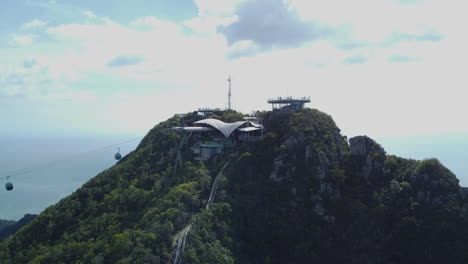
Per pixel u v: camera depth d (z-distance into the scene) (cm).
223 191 15175
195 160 18675
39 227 15062
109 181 17688
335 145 18475
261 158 17512
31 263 12506
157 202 14388
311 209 15725
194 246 11269
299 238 14612
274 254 14000
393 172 17275
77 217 15462
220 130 19962
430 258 13975
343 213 15662
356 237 14975
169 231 11894
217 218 13362
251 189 16025
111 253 11288
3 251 14125
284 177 16562
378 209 15575
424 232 14675
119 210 14962
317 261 13900
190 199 14025
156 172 17488
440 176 16138
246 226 14400
